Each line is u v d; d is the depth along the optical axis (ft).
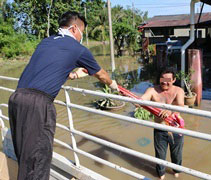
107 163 7.91
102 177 8.25
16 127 6.67
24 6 102.83
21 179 6.66
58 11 107.96
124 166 12.92
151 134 16.55
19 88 6.81
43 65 6.63
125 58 60.29
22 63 71.20
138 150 14.55
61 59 6.68
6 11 107.45
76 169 8.80
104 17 134.51
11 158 11.18
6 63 70.90
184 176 11.62
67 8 108.88
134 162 13.25
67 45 6.82
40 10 105.91
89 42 138.92
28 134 6.49
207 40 50.19
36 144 6.52
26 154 6.58
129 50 63.87
